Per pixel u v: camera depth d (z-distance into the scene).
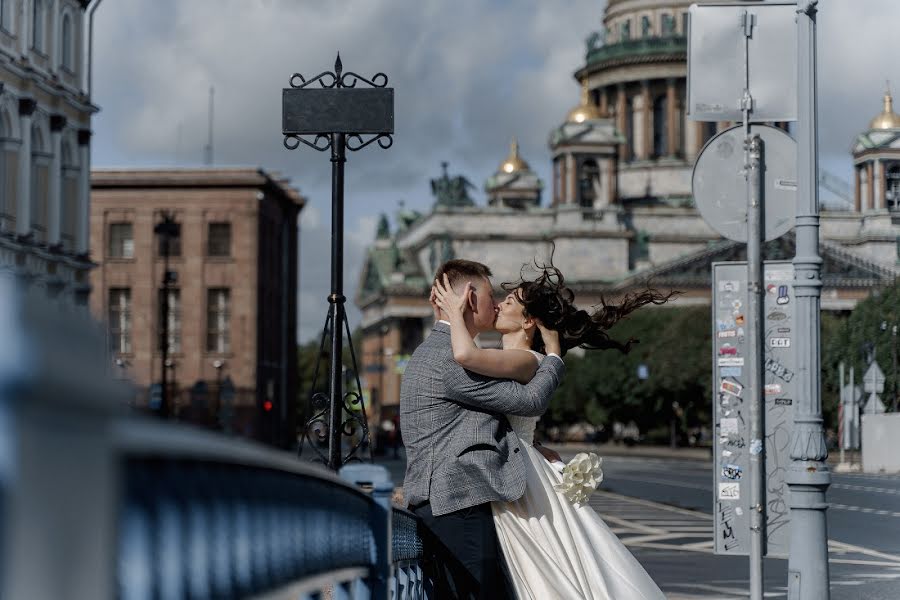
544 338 6.43
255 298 105.00
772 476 14.13
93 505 1.47
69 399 1.41
